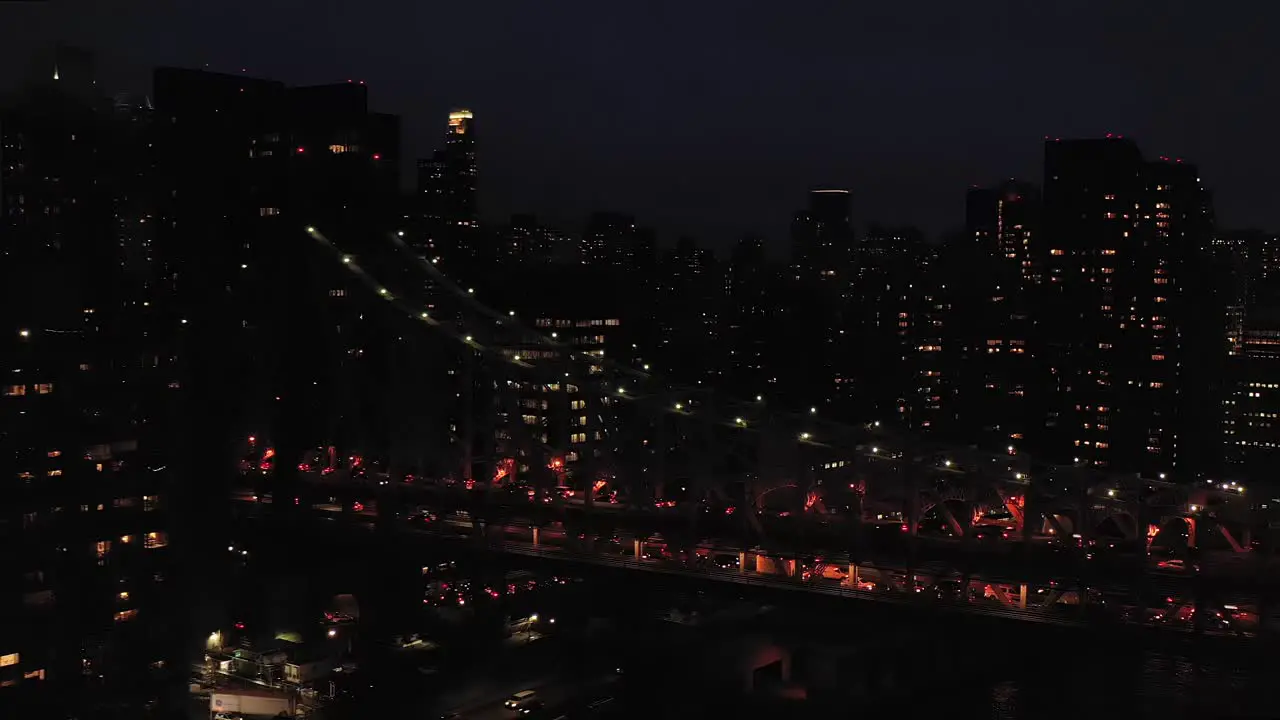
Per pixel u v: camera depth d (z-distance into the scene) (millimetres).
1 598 111625
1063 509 175750
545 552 172125
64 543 118125
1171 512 152750
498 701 138875
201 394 138375
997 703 132750
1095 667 132625
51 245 145750
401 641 157625
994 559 153375
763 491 181250
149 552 126812
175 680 126562
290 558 184000
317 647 149000
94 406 124875
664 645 151000
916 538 160500
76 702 115062
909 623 140375
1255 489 161500
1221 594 135750
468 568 179000
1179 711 125625
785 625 149500
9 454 116812
